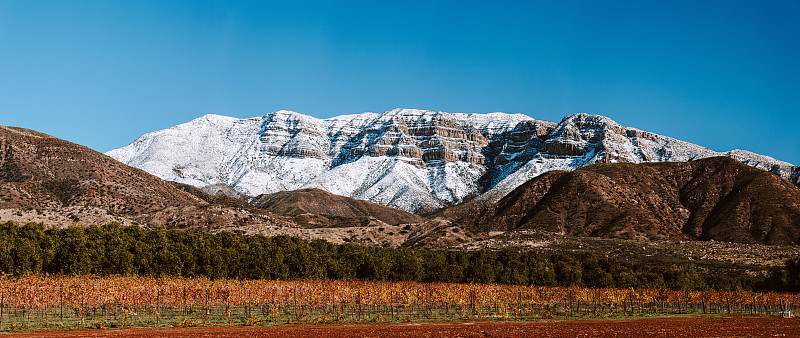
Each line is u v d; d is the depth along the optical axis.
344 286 81.88
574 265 113.44
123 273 89.12
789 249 147.25
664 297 80.19
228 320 59.25
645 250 149.25
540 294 83.50
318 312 67.06
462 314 67.69
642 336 49.56
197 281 83.00
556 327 55.97
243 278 95.00
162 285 73.25
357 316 64.38
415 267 104.62
